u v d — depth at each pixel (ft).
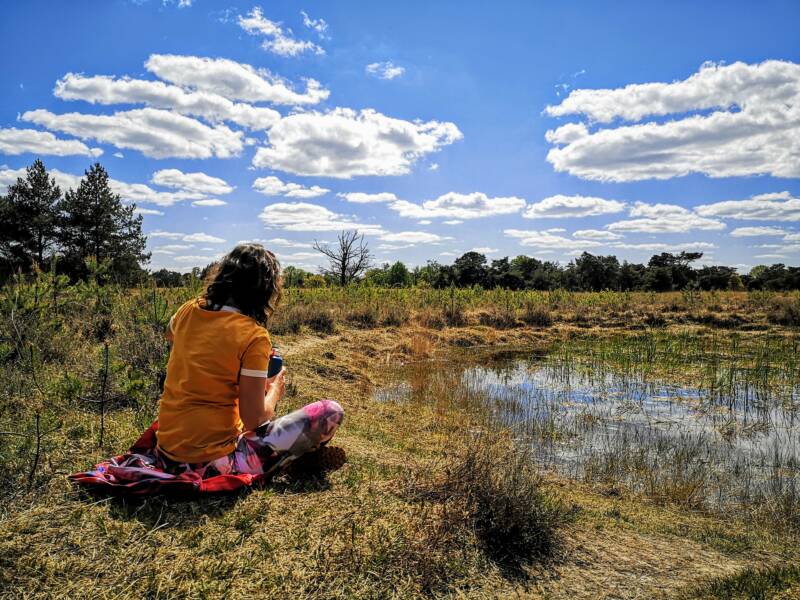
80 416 13.82
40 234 96.63
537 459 19.33
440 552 9.28
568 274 209.87
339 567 8.32
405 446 17.75
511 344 50.03
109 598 7.09
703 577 10.15
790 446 21.29
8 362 16.20
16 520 8.49
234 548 8.46
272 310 9.47
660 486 16.92
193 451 9.30
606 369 37.81
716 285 177.06
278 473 10.73
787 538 13.07
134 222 105.19
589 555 10.67
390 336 46.62
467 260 214.28
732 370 34.04
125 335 20.06
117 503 9.25
